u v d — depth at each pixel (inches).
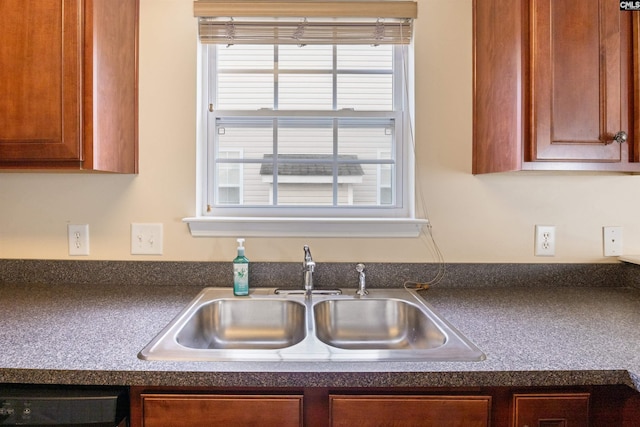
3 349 31.0
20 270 52.7
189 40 52.8
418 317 43.6
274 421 29.4
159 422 29.1
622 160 41.6
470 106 53.3
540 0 40.9
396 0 53.4
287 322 47.3
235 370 28.2
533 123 41.1
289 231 52.9
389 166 56.8
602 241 53.8
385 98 56.6
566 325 37.4
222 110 56.2
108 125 45.3
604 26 41.3
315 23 53.7
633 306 44.0
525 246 53.7
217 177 56.8
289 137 56.9
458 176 53.5
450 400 29.4
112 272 52.8
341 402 29.3
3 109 40.9
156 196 52.9
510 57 43.6
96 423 28.2
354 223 52.1
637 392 29.5
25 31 40.9
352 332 47.5
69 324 37.0
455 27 53.2
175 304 44.1
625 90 41.6
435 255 53.6
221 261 52.9
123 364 28.6
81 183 52.7
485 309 42.9
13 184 52.6
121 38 48.4
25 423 28.1
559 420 29.6
